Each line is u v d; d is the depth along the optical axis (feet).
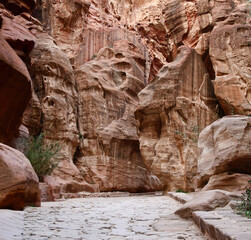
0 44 38.24
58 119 66.39
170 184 56.75
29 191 30.55
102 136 71.36
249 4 75.10
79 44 85.66
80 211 27.04
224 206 20.08
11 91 40.60
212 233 12.89
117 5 103.19
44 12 83.87
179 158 56.44
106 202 39.55
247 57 59.67
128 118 77.56
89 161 71.05
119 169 72.18
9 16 58.59
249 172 29.76
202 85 61.21
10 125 44.21
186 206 19.65
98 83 75.10
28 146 51.75
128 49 86.22
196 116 58.90
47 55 69.05
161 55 100.99
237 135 29.89
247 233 10.49
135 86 81.41
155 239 13.70
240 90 57.72
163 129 59.36
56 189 51.03
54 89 67.82
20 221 19.85
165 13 100.27
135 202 38.40
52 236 14.70
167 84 59.21
